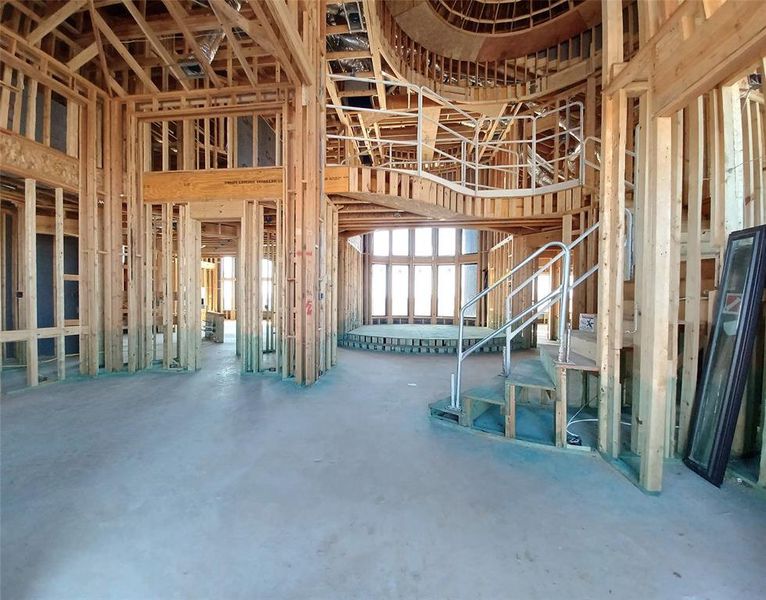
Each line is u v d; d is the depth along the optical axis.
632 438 2.91
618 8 2.86
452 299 12.34
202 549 1.84
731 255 2.75
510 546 1.88
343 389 4.89
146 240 5.78
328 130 9.63
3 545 1.86
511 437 3.21
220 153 6.93
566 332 3.15
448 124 9.52
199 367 6.02
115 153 5.61
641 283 2.81
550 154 10.21
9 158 4.41
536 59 7.98
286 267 5.33
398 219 7.07
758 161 3.07
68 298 7.03
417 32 7.44
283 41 4.07
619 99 2.78
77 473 2.58
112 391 4.70
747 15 1.70
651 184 2.46
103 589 1.60
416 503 2.26
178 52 5.59
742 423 2.88
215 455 2.89
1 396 4.46
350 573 1.70
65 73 4.95
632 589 1.62
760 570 1.73
